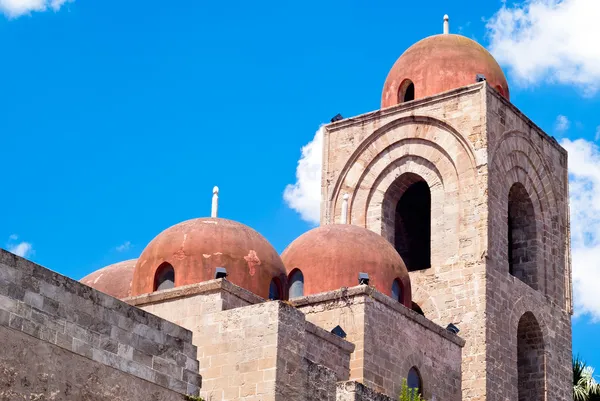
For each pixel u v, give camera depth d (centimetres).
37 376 2911
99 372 3055
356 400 3844
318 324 4722
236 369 3825
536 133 6128
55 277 3003
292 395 3753
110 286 5300
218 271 4334
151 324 3225
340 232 5159
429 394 4844
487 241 5569
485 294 5466
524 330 5844
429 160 5881
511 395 5466
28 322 2916
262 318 3838
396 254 5191
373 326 4659
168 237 4775
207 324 3966
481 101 5806
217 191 5022
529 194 6016
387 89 6200
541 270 5972
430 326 4950
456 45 6162
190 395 3281
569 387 5931
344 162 6144
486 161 5700
